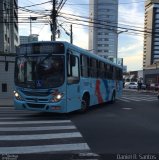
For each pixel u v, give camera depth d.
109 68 22.92
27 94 14.13
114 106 22.05
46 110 13.84
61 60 13.98
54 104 13.75
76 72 15.39
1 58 26.31
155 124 13.30
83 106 16.78
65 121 13.70
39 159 7.50
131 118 15.23
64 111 13.98
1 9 50.97
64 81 13.91
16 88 14.41
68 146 8.85
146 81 84.50
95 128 11.95
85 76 16.84
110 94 23.44
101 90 20.53
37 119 14.22
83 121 13.81
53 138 9.95
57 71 13.95
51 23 27.17
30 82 14.07
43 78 13.95
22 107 14.20
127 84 77.62
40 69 14.04
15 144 9.04
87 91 17.17
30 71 14.18
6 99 25.48
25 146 8.80
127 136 10.44
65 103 13.98
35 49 14.27
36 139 9.77
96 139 9.85
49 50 14.11
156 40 68.56
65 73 13.96
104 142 9.42
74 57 15.03
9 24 67.94
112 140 9.73
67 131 11.21
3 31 54.19
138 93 47.38
